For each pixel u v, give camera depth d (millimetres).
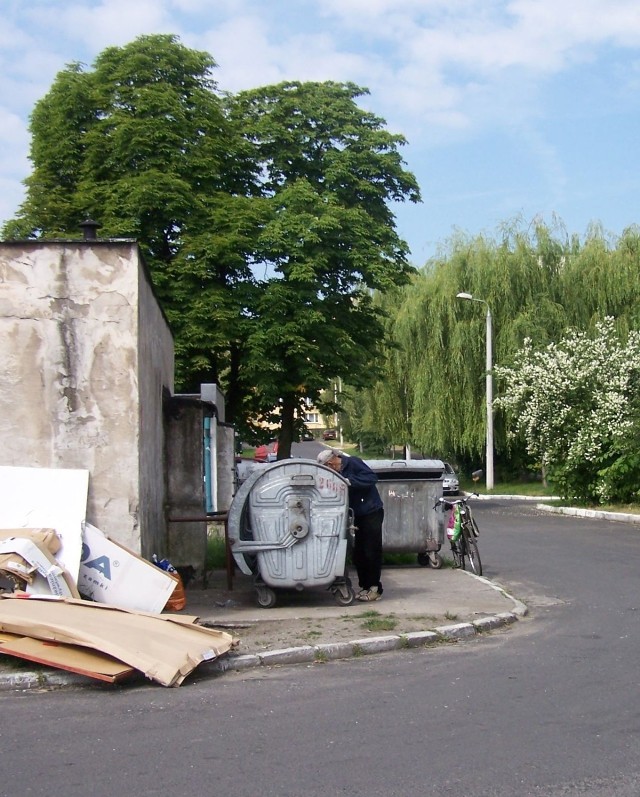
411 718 6332
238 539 10398
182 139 27375
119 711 6520
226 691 7102
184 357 26484
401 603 10750
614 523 23266
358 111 30578
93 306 9633
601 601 11445
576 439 27109
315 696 6945
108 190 26594
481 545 18188
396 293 31484
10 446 9516
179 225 27453
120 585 9047
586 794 4910
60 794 4906
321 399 31359
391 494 14211
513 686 7219
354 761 5430
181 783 5070
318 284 27625
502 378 31797
